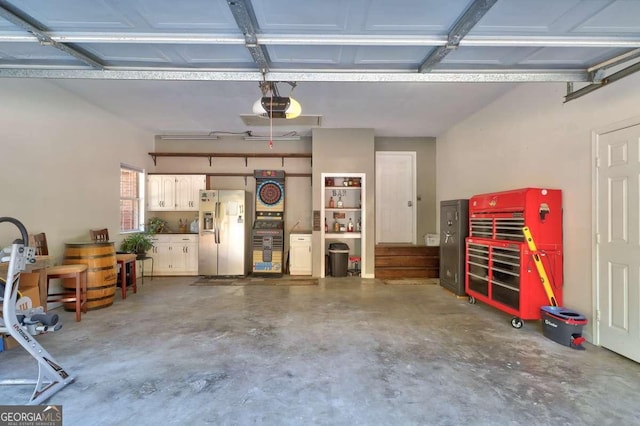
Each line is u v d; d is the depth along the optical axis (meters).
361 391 2.45
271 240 6.80
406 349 3.20
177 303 4.82
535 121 4.15
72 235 4.80
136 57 2.80
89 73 2.96
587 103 3.39
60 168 4.57
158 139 7.49
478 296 4.61
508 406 2.26
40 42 2.41
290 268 6.97
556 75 3.05
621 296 3.03
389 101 5.05
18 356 3.02
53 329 2.49
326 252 7.27
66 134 4.68
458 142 6.35
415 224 7.53
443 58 2.69
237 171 7.55
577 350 3.17
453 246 5.34
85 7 2.08
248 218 7.28
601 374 2.70
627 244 2.96
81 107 4.98
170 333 3.60
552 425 2.06
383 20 2.23
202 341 3.38
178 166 7.50
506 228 4.10
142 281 6.32
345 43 2.44
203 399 2.34
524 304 3.70
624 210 3.00
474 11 2.03
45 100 4.30
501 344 3.33
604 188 3.19
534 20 2.21
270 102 3.37
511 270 3.92
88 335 3.53
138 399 2.33
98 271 4.48
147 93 4.76
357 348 3.22
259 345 3.28
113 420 2.10
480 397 2.37
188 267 6.89
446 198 6.94
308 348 3.21
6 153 3.78
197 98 4.97
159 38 2.41
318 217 6.80
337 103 5.14
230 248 6.77
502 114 4.84
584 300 3.43
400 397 2.37
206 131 7.16
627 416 2.15
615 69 3.04
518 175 4.49
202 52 2.72
